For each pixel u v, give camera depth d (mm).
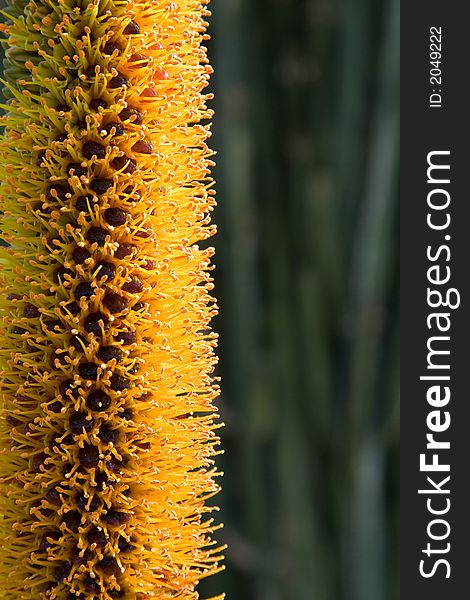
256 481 9969
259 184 10117
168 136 3752
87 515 3637
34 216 3605
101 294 3576
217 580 9945
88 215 3588
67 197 3537
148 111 3668
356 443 9883
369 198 9773
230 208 9617
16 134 3584
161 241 3725
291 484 9992
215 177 9609
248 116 9648
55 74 3588
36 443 3645
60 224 3590
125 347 3641
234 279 9711
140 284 3646
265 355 10078
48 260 3600
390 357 10000
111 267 3611
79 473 3607
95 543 3621
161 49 3652
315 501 10070
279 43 10117
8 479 3662
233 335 9805
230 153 9539
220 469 9898
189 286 3822
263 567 9930
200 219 3848
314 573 9953
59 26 3527
